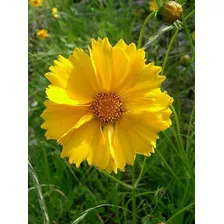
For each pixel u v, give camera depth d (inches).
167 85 7.8
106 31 8.4
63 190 7.1
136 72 5.2
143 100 5.2
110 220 7.1
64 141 5.2
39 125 7.6
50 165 7.5
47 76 5.2
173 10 5.4
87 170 7.3
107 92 5.3
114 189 6.9
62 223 7.1
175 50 8.0
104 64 5.2
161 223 5.8
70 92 5.2
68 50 8.2
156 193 6.4
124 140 5.3
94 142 5.3
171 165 7.1
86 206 7.0
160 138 7.1
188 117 7.5
